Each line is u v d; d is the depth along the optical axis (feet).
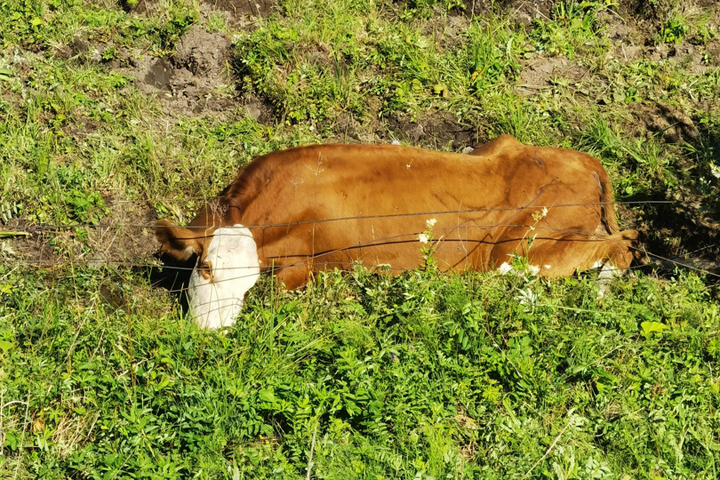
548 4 32.37
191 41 28.45
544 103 28.73
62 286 20.36
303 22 29.96
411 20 31.35
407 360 18.52
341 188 21.76
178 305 20.63
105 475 15.21
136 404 16.66
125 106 26.94
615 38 32.07
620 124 28.55
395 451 16.83
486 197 22.36
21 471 15.83
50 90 26.48
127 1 29.78
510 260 22.30
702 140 27.86
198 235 20.48
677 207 25.31
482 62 29.53
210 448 16.21
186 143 26.14
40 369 17.53
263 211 21.43
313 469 15.96
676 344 19.62
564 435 17.25
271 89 27.61
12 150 24.47
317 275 21.94
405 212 21.97
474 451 17.26
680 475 16.65
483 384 18.40
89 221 23.32
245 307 20.16
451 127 27.91
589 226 22.75
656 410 17.83
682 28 31.65
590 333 19.70
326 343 19.04
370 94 28.55
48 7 29.17
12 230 22.79
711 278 23.13
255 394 17.37
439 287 20.54
